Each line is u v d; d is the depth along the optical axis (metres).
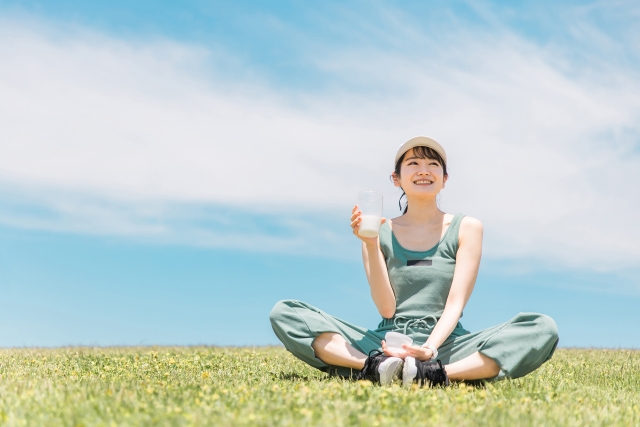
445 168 5.48
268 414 3.19
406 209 5.64
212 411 3.22
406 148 5.38
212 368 5.91
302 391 3.81
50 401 3.45
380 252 5.16
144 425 2.93
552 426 3.17
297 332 5.05
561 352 8.48
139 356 7.05
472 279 5.11
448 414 3.30
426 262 5.20
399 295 5.22
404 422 3.12
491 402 3.69
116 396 3.57
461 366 4.72
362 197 4.82
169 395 3.69
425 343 4.70
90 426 2.91
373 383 4.61
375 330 5.30
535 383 4.70
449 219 5.39
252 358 7.16
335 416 3.14
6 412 3.21
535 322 4.72
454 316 4.92
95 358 6.75
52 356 7.14
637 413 3.68
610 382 5.34
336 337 5.02
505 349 4.67
